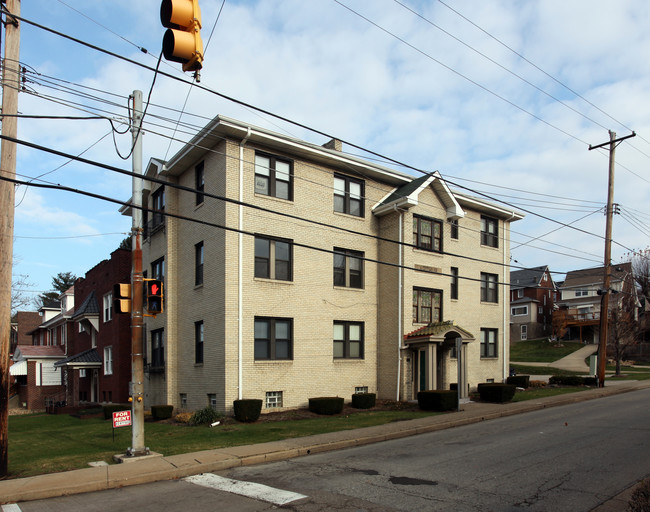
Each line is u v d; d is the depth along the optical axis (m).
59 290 75.62
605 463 10.30
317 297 21.95
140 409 12.36
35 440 17.00
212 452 12.48
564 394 24.33
